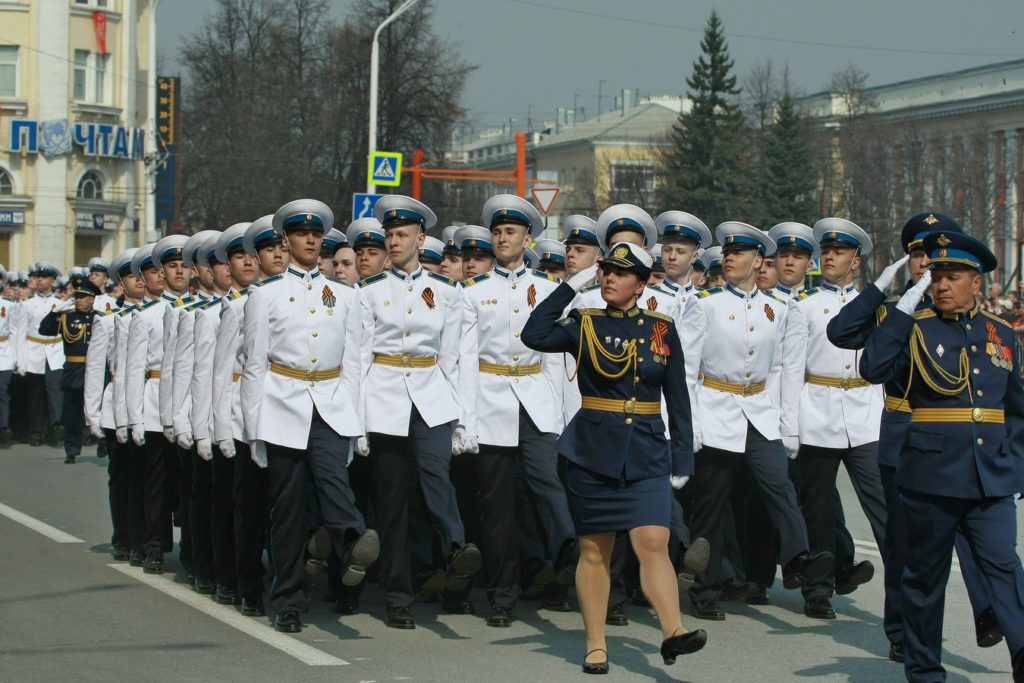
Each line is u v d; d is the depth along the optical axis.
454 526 9.72
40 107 54.56
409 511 10.69
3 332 22.31
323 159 59.91
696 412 10.19
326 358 9.45
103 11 55.94
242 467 9.82
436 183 57.25
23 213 54.38
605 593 8.44
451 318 10.05
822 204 71.44
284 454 9.33
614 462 8.14
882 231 61.75
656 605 8.06
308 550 9.29
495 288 10.36
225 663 8.45
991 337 7.76
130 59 56.97
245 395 9.41
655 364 8.27
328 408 9.34
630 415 8.22
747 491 10.79
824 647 9.21
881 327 7.84
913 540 7.76
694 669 8.56
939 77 75.19
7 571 11.58
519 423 10.08
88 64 55.97
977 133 61.44
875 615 10.31
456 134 61.09
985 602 7.83
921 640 7.80
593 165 108.31
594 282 10.43
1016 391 7.73
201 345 10.12
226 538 10.36
